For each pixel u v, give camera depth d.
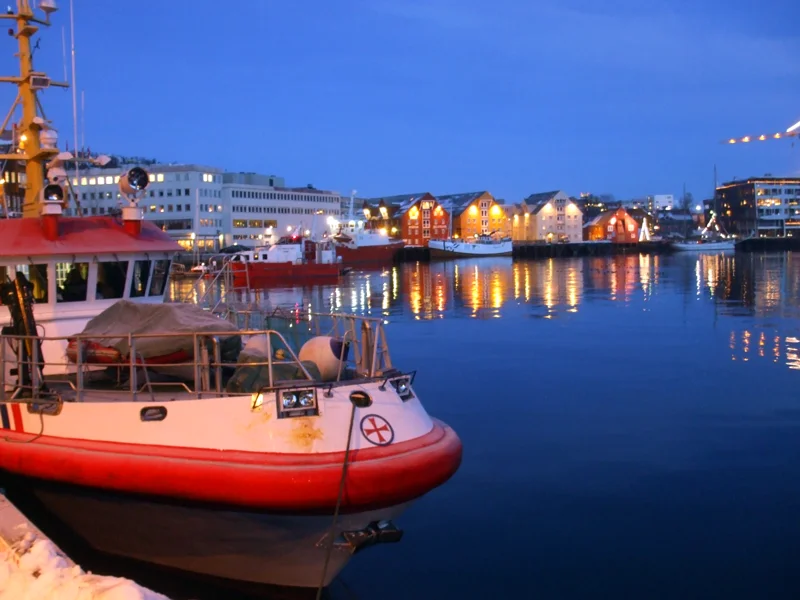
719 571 8.46
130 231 9.65
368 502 6.61
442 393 18.14
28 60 10.16
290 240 69.94
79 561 8.01
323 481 6.46
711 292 48.12
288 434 6.62
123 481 6.79
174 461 6.67
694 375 20.09
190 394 7.32
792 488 11.02
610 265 87.31
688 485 11.23
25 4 10.01
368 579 8.45
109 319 7.95
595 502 10.60
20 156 10.33
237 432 6.67
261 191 104.19
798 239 125.12
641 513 10.18
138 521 7.30
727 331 29.19
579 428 14.62
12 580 5.10
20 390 8.00
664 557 8.84
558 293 49.22
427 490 6.90
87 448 7.06
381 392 7.18
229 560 7.38
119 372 7.73
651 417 15.45
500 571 8.58
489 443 13.64
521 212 132.12
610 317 34.84
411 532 9.68
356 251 85.19
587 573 8.49
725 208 149.38
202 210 94.00
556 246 116.12
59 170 9.80
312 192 116.31
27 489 7.73
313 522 6.73
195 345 7.02
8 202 12.13
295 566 7.27
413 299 46.28
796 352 23.89
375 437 6.86
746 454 12.73
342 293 51.75
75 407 7.28
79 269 9.25
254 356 7.59
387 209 119.12
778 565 8.57
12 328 8.66
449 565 8.74
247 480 6.45
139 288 9.79
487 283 59.59
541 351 24.81
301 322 9.75
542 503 10.60
